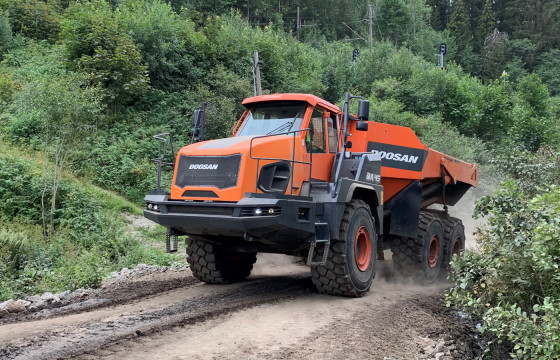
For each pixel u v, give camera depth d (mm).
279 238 6828
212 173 6797
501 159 10875
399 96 29984
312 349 5020
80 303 7145
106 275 9789
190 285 8484
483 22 85000
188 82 23016
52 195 13711
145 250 12516
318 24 62188
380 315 6539
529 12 85688
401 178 9430
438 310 7289
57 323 5828
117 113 19719
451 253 10516
